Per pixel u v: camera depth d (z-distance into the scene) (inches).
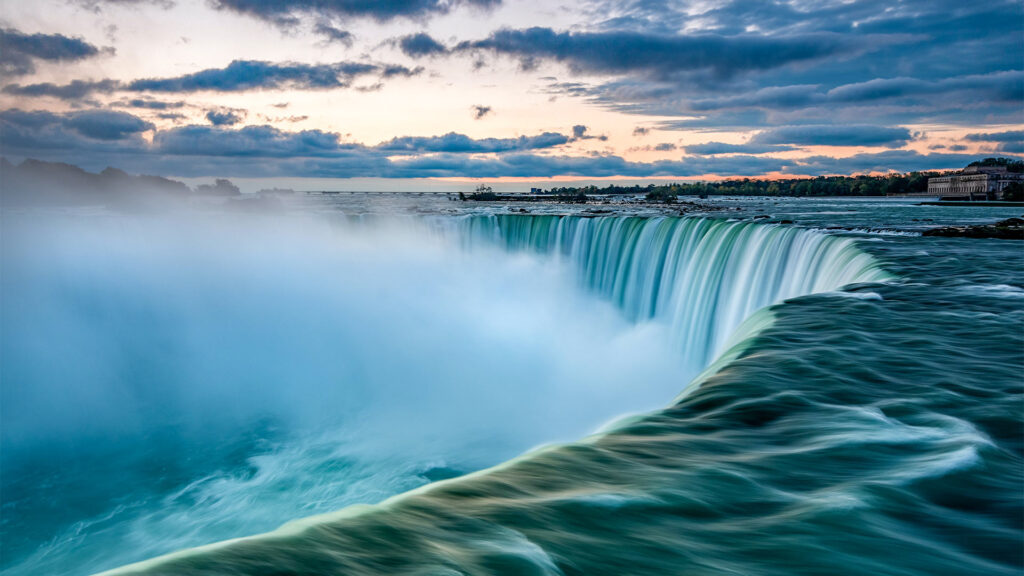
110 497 634.8
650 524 134.2
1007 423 210.7
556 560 116.4
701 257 964.0
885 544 134.0
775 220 1201.4
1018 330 338.6
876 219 1547.7
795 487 157.9
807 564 125.1
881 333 331.0
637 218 1240.2
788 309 391.2
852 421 204.2
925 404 225.8
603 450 175.3
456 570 107.3
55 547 535.2
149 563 100.3
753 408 214.7
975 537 139.6
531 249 1534.2
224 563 101.7
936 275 547.8
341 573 102.5
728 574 119.2
